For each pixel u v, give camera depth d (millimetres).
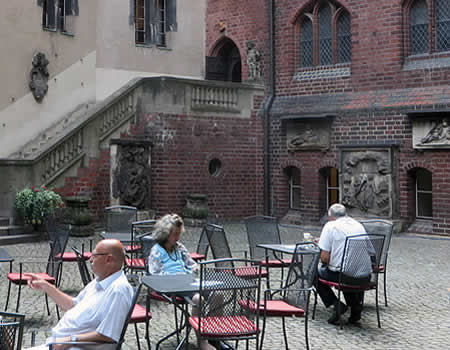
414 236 18359
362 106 19844
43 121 19281
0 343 4320
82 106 20609
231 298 5859
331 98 20828
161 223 7609
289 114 21578
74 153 18016
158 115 19859
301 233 19000
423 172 18922
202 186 20922
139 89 19719
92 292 4922
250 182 22250
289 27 22094
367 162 19422
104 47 21469
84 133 18203
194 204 20094
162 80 19891
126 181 19000
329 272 8094
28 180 16859
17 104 18500
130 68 22266
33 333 5242
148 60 22828
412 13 19391
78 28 20453
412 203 18953
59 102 19812
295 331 7699
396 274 11773
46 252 14281
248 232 10836
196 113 20750
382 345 7102
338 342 7230
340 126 20359
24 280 8352
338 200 20875
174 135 20203
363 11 20109
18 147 18531
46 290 5188
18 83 18531
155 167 19859
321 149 20719
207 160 21047
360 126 19891
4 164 16516
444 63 18375
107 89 21516
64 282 10625
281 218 21984
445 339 7332
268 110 22219
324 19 21484
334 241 8047
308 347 6770
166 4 23609
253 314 6230
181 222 7688
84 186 18250
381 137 19406
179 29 23812
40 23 19109
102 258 4820
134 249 9883
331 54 21328
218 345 6551
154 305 9047
